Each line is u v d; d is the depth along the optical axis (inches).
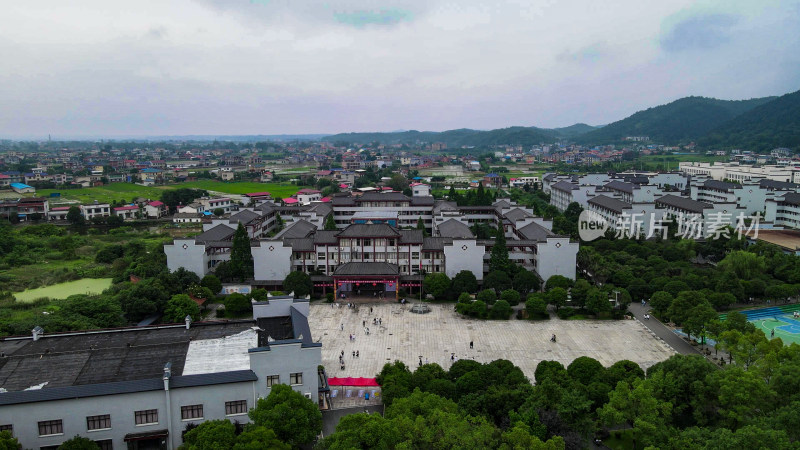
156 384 2760.8
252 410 2637.8
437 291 5679.1
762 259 6023.6
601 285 5856.3
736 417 2795.3
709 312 4318.4
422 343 4643.2
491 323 5132.9
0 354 3095.5
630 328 4975.4
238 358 3102.9
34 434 2647.6
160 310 4936.0
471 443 2369.6
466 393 3164.4
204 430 2401.6
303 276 5821.9
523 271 5797.2
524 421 2765.7
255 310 3695.9
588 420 2839.6
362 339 4739.2
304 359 3009.4
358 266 5880.9
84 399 2682.1
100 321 4429.1
